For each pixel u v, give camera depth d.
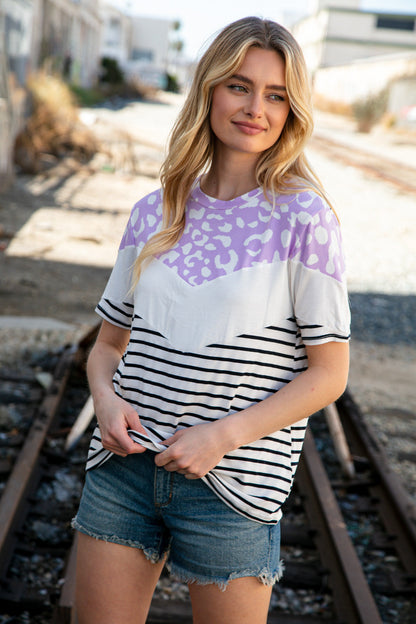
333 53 51.72
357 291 9.01
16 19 15.62
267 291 1.57
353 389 5.82
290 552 3.31
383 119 32.09
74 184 13.28
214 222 1.65
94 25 34.78
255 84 1.62
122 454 1.62
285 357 1.60
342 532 3.24
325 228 1.57
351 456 4.25
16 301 6.84
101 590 1.65
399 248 11.41
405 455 4.61
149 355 1.64
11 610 2.71
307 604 2.93
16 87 14.09
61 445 3.99
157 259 1.67
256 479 1.60
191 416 1.61
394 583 3.13
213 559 1.60
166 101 41.06
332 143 24.91
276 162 1.64
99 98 31.67
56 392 4.45
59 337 5.85
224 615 1.63
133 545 1.65
